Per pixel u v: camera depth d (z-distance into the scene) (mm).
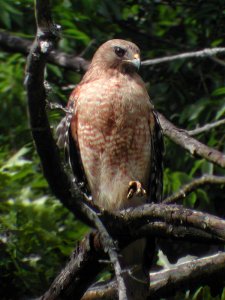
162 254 12039
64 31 15008
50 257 12453
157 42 15727
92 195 11906
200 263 10992
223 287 11672
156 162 11891
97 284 11242
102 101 11609
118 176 11719
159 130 11867
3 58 15258
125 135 11641
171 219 8766
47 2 8070
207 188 13367
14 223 12609
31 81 8242
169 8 16250
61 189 8891
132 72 11992
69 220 13117
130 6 16109
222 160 11648
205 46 15602
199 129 12242
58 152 8695
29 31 15727
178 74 14984
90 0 15266
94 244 9344
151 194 11953
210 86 15062
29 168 13227
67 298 9789
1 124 14406
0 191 13094
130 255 10844
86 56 15359
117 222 9359
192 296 11922
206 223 8430
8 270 12234
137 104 11648
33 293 12180
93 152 11711
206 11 15547
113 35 15703
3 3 15047
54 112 12742
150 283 10969
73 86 14445
